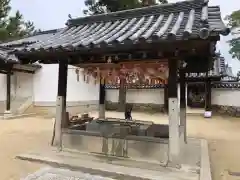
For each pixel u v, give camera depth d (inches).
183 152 235.9
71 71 603.8
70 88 604.1
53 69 578.6
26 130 360.2
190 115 629.6
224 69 609.6
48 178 171.5
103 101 323.3
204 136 355.6
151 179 166.1
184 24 179.3
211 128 432.5
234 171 203.5
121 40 164.7
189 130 408.2
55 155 216.4
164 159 193.3
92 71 262.4
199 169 184.1
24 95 587.2
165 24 190.1
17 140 287.0
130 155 206.1
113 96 733.9
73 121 277.6
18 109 532.7
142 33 179.5
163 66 215.0
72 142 229.5
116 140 212.2
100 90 321.7
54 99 576.1
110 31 220.1
